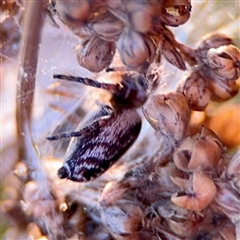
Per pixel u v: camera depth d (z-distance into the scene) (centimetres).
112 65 6
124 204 6
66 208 7
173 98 6
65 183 7
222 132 6
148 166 6
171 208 6
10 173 7
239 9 7
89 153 6
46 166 7
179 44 6
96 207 6
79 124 7
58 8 5
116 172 6
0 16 6
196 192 6
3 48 7
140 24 5
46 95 7
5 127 7
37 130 7
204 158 6
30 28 6
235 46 6
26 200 7
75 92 7
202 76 6
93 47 6
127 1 5
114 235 6
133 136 6
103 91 6
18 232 7
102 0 5
